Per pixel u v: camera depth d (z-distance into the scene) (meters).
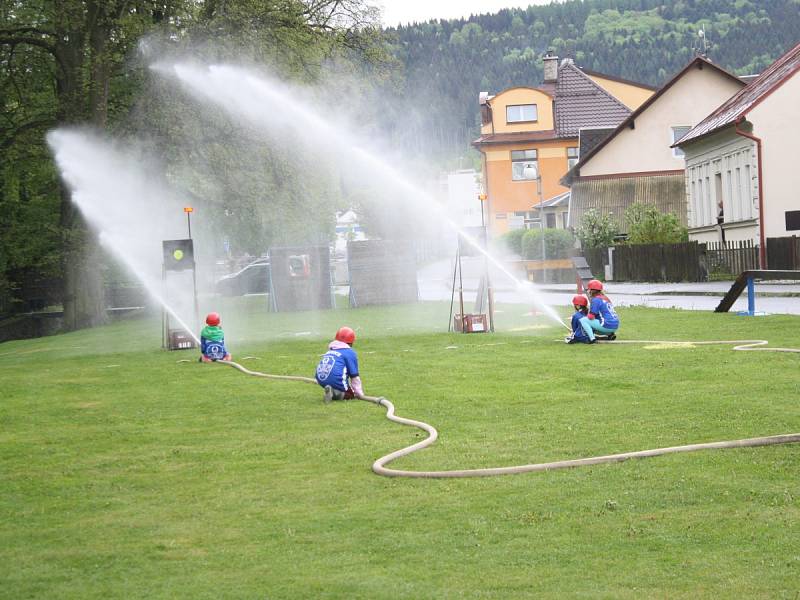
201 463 10.34
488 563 6.80
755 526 7.31
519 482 8.82
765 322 22.06
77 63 37.56
